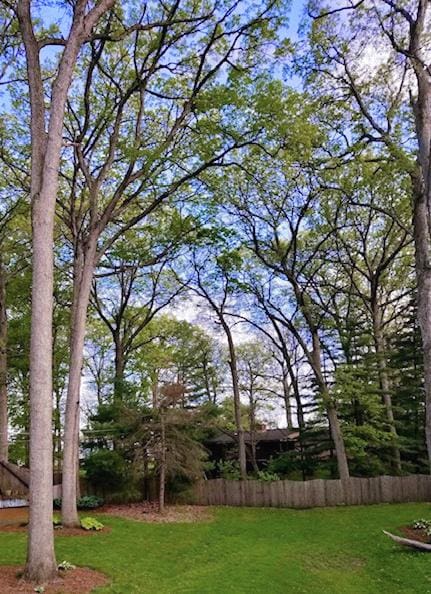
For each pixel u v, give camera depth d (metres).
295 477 24.28
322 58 16.30
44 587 8.20
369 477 20.92
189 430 18.52
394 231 24.17
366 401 21.25
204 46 15.88
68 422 14.12
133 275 25.70
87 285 15.12
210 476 25.61
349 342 23.94
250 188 21.48
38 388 8.93
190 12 15.30
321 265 25.02
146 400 22.12
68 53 10.24
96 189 15.77
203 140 15.98
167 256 22.55
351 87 16.48
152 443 17.53
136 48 15.98
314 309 26.08
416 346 24.00
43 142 9.98
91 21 10.58
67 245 23.45
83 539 12.20
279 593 9.16
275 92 15.18
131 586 8.91
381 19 14.77
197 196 19.05
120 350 25.45
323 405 21.64
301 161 16.64
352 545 12.87
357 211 24.02
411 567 10.79
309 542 13.32
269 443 33.22
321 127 17.53
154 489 19.53
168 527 14.59
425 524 13.79
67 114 17.50
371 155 17.86
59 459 29.45
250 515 17.47
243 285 25.16
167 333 31.70
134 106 18.03
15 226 22.27
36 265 9.27
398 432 24.36
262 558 11.56
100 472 18.34
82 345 14.88
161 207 20.41
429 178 12.35
